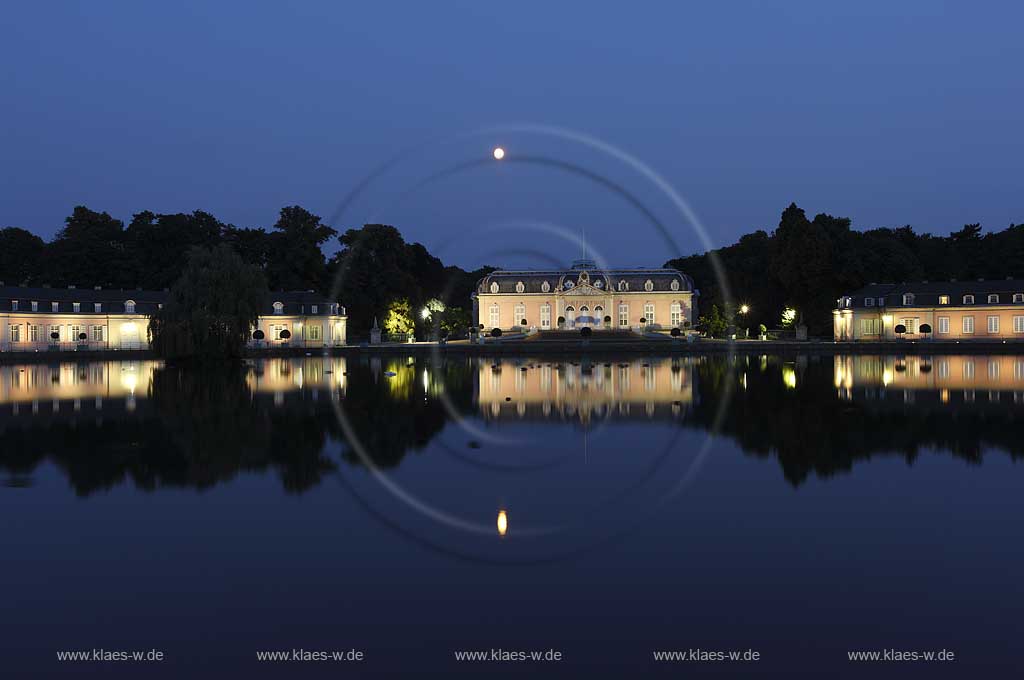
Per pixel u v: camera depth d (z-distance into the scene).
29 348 77.69
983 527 11.41
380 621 8.45
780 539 10.91
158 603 8.93
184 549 10.77
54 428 21.94
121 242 101.38
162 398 30.66
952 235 112.06
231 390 34.34
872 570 9.66
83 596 9.13
